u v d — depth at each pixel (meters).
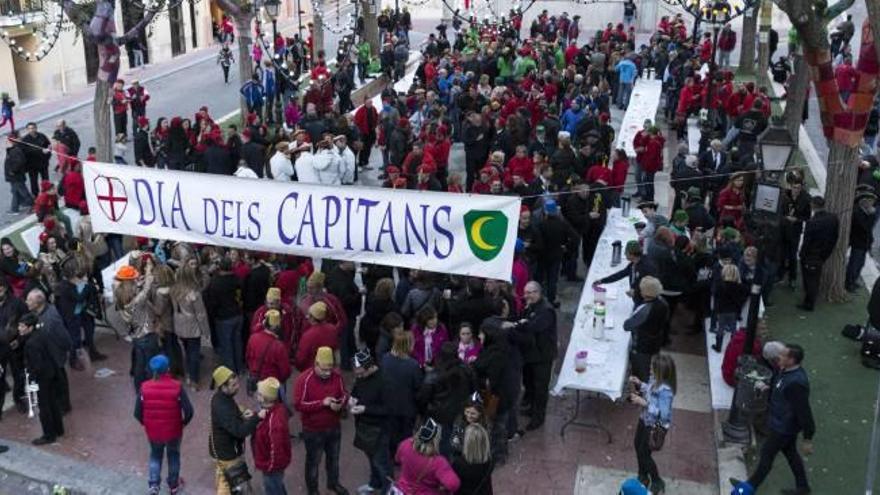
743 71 30.27
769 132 9.35
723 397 10.10
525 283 11.13
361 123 19.42
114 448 9.60
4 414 10.30
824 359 11.51
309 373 8.20
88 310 11.20
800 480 8.53
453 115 21.88
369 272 11.30
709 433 9.87
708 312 11.89
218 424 7.83
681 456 9.42
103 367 11.32
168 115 26.38
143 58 35.25
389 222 9.13
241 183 9.45
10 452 9.48
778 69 27.66
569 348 10.21
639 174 17.06
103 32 14.95
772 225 9.16
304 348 9.09
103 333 12.25
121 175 9.77
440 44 28.88
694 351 11.77
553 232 12.34
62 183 15.28
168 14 36.38
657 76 26.28
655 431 8.22
